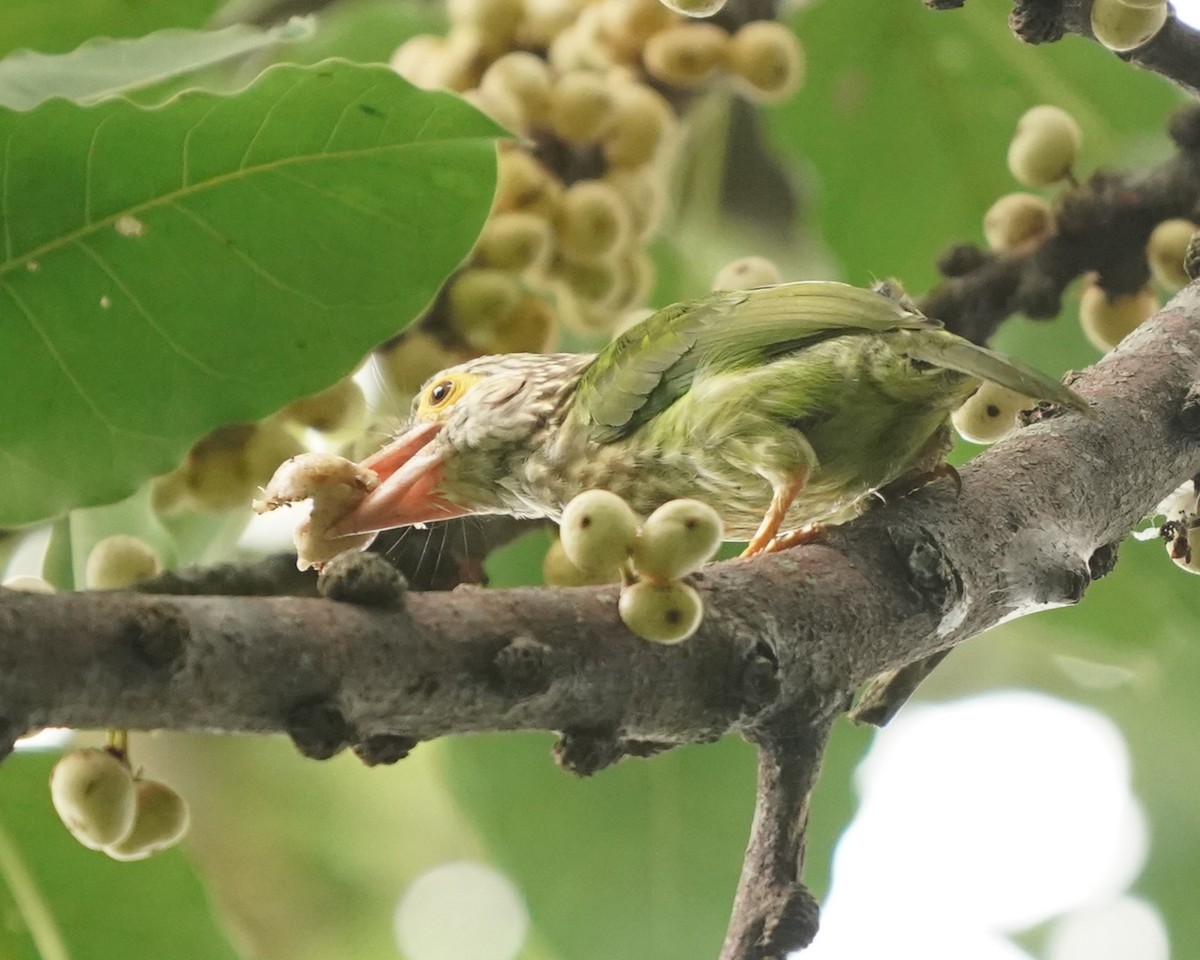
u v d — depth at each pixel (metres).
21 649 3.82
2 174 5.17
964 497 5.78
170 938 6.27
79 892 6.21
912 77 10.43
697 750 9.42
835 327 6.73
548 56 8.38
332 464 6.29
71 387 5.44
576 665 4.55
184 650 3.98
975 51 10.35
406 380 8.12
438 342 8.09
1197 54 6.45
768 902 4.73
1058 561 5.71
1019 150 7.67
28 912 6.19
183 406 5.51
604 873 9.34
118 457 5.48
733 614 4.93
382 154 5.39
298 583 6.23
